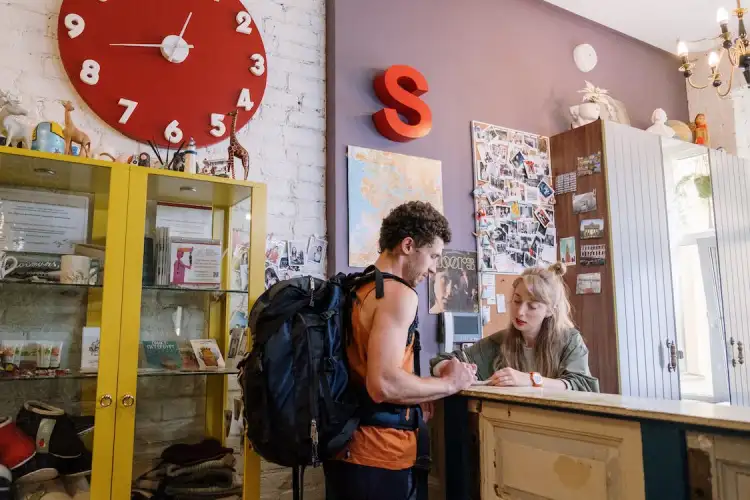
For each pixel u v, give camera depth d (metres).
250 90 2.46
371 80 2.79
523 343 2.05
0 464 1.53
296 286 1.55
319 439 1.40
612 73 3.97
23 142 1.75
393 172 2.79
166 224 1.89
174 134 2.27
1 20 2.01
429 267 1.63
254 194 1.94
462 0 3.23
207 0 2.41
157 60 2.27
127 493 1.66
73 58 2.10
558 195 3.41
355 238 2.62
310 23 2.71
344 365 1.47
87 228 1.75
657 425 1.12
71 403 1.65
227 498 1.82
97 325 1.69
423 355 2.75
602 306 3.09
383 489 1.41
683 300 3.38
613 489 1.19
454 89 3.11
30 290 1.70
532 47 3.53
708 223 3.63
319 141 2.66
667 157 3.72
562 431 1.31
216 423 1.87
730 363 3.52
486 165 3.16
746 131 4.23
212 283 1.93
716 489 1.03
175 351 1.84
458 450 1.60
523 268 3.21
